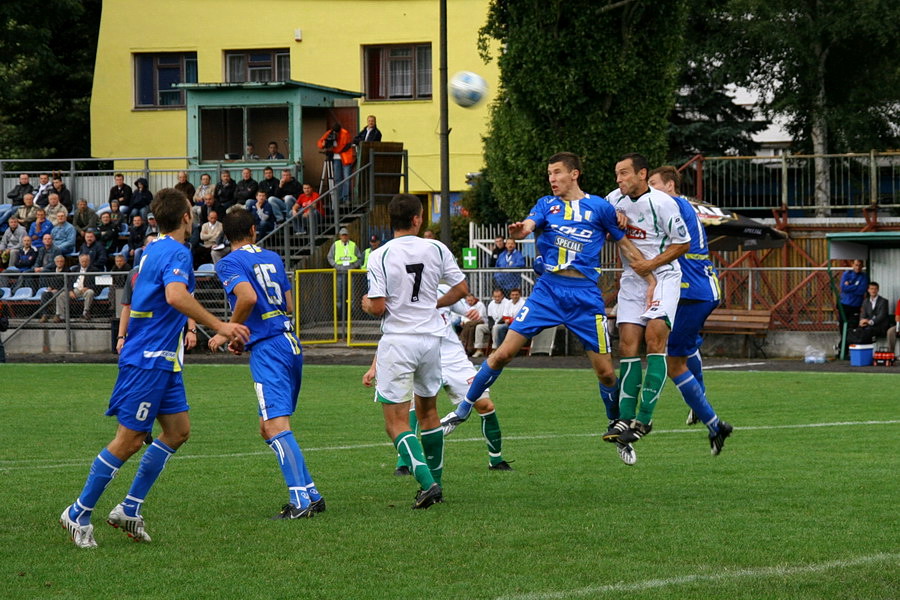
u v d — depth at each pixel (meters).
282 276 24.62
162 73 119.25
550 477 28.97
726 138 106.69
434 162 112.81
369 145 93.44
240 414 43.81
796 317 73.38
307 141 103.19
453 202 111.81
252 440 36.56
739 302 74.75
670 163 104.94
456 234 98.50
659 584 17.88
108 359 75.44
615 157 78.12
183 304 20.94
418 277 25.03
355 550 20.44
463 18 110.88
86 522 21.17
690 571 18.73
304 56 115.38
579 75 76.69
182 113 118.12
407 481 28.59
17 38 121.31
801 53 102.75
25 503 25.67
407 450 24.56
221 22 116.88
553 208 28.31
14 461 32.59
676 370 29.42
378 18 113.12
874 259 71.06
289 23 115.44
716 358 73.75
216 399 49.50
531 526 22.39
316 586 18.00
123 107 119.06
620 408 28.52
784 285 73.69
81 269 84.00
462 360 30.94
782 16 103.56
